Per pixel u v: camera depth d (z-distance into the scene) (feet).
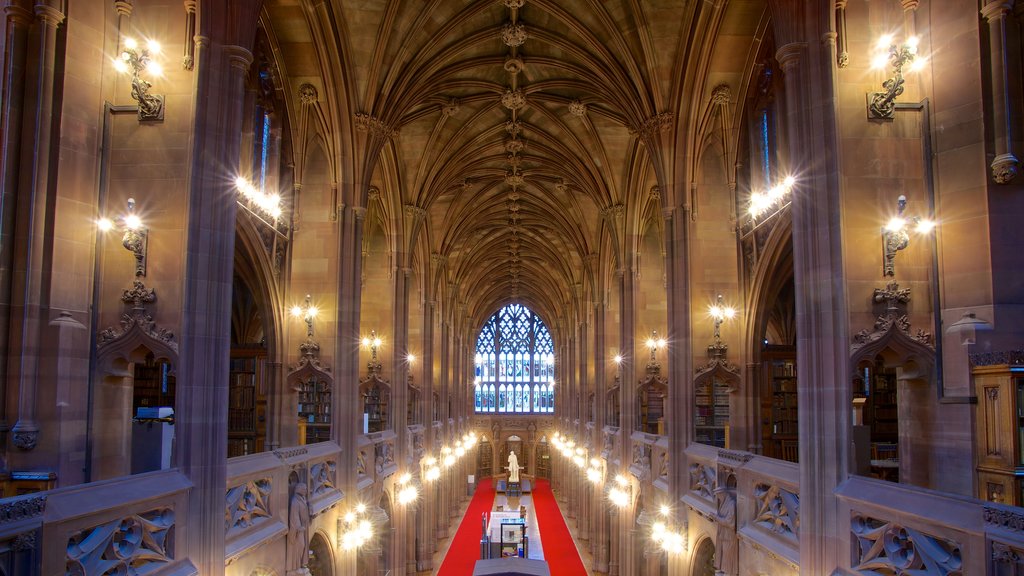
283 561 51.72
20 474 37.40
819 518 37.63
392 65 71.92
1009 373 32.53
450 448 148.05
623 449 93.76
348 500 66.28
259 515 48.49
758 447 64.13
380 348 92.94
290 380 66.90
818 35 40.45
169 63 43.34
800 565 38.32
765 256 59.98
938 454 38.09
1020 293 37.37
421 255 121.60
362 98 70.85
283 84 66.64
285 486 52.21
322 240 68.90
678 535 64.64
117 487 32.45
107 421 41.68
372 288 94.53
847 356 38.47
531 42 81.97
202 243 40.98
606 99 83.41
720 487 56.03
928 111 40.63
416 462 102.53
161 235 42.22
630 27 69.62
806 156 40.27
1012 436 32.14
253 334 108.99
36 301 38.37
